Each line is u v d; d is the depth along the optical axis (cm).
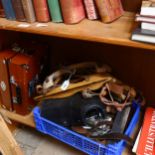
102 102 110
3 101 135
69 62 142
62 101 114
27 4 98
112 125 107
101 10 96
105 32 90
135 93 119
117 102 111
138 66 126
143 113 125
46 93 118
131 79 132
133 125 116
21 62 117
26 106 129
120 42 84
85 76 117
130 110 114
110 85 114
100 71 119
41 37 141
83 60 138
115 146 101
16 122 143
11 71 120
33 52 126
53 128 118
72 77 120
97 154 109
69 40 134
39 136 143
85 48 133
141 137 108
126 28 93
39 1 97
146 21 81
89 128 109
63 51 140
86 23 99
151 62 121
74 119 110
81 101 110
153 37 78
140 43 81
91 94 111
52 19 101
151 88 130
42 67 132
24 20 103
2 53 124
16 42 138
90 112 110
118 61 129
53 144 138
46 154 132
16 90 125
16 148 107
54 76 123
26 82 121
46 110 116
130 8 109
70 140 116
